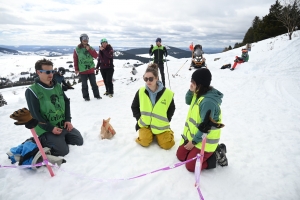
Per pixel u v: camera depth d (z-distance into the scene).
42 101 2.87
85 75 5.86
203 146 2.31
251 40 30.09
